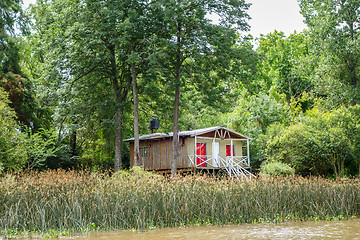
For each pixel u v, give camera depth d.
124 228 12.11
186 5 23.06
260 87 48.22
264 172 24.36
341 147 25.83
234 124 35.47
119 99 29.16
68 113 28.25
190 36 23.98
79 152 34.44
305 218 14.98
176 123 25.12
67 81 27.81
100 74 27.92
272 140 28.66
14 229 11.34
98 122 31.53
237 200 14.30
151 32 24.52
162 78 26.34
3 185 12.24
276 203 14.87
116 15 23.17
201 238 10.21
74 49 26.39
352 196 16.34
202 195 13.97
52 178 13.34
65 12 26.19
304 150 26.73
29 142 23.64
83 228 11.67
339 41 30.98
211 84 25.67
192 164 26.62
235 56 24.22
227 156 28.45
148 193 13.09
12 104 26.80
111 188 13.14
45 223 11.44
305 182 16.67
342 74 31.67
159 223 12.69
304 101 46.25
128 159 34.22
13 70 27.47
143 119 33.00
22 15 25.59
